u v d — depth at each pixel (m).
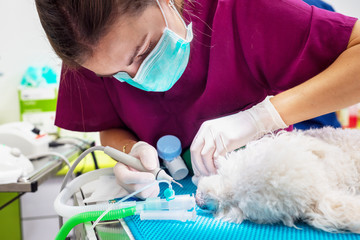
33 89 2.34
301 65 0.97
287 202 0.67
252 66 1.05
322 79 0.88
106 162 2.16
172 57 0.89
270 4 0.98
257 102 1.14
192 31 1.04
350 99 0.86
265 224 0.70
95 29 0.71
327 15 0.95
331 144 0.81
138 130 1.25
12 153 1.44
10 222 2.29
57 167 1.63
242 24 1.02
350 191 0.74
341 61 0.88
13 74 2.61
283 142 0.76
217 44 1.07
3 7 2.53
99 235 0.69
